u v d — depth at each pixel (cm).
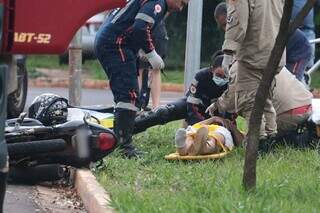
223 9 1752
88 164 1499
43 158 1475
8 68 984
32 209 1341
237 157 1623
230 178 1360
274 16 1609
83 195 1388
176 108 1827
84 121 1488
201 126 1617
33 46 972
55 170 1522
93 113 1738
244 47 1611
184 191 1303
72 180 1524
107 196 1280
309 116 1727
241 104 1645
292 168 1510
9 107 2270
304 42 1927
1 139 983
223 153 1612
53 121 1598
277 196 1243
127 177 1456
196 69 2092
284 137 1747
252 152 1262
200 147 1591
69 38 992
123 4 1046
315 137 1733
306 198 1247
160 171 1494
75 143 1468
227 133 1634
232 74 1706
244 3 1574
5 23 948
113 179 1458
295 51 1920
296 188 1292
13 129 1444
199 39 2091
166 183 1396
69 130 1471
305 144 1738
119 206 1190
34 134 1448
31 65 4462
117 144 1567
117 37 1641
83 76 4262
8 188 1476
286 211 1145
